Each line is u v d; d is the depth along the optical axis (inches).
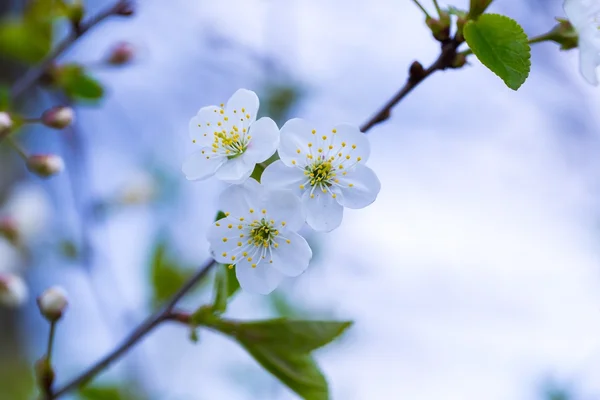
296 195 21.6
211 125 21.9
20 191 28.3
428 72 22.0
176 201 28.7
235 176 21.5
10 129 24.2
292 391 22.4
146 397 26.8
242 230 21.7
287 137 21.6
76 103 26.6
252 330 22.3
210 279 27.1
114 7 25.4
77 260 27.2
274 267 21.6
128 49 26.5
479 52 21.6
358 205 21.6
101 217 27.4
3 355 31.7
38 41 27.4
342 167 21.7
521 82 21.6
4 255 28.0
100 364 22.5
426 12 21.9
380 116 22.0
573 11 22.2
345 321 22.3
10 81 30.3
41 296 22.6
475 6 21.8
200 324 22.3
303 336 22.3
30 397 28.9
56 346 30.2
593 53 22.2
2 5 32.8
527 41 21.6
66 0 26.5
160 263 26.9
